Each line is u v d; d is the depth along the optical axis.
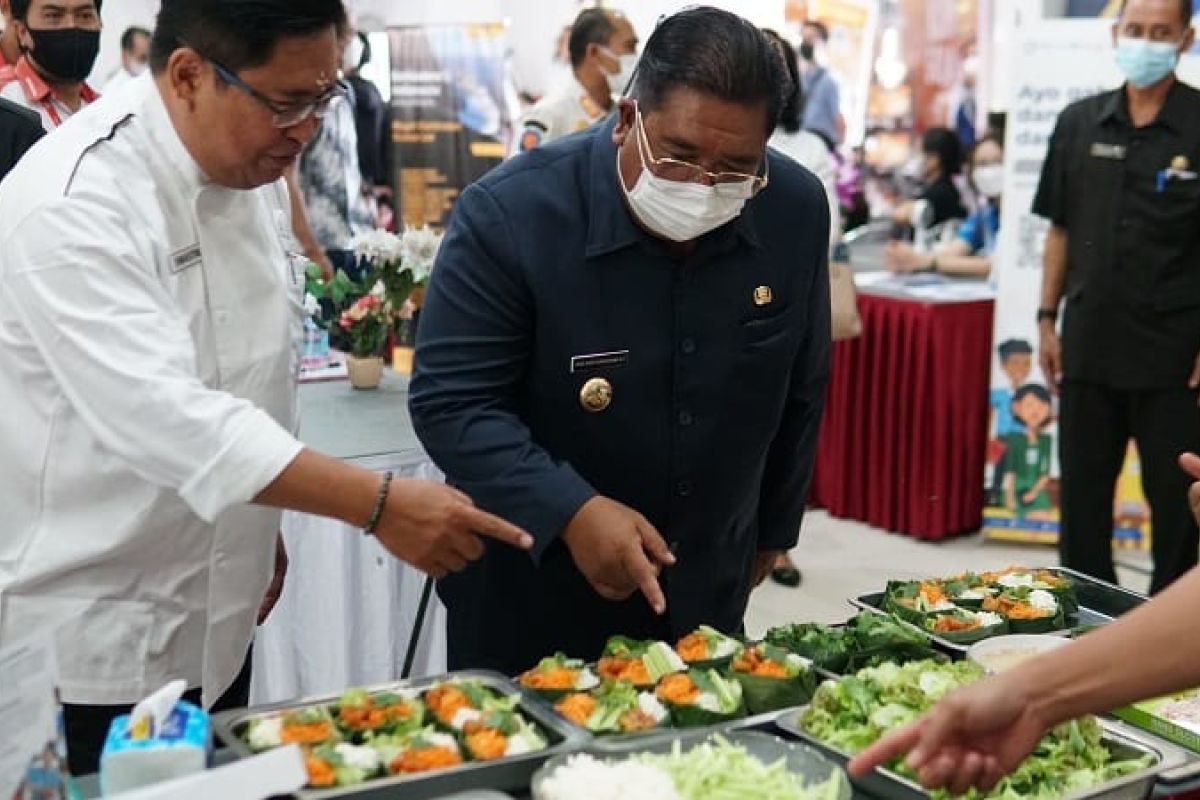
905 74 5.79
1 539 1.66
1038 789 1.44
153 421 1.45
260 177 1.61
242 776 1.18
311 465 1.45
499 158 5.36
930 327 4.73
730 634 1.95
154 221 1.58
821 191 1.90
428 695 1.54
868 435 5.02
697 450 1.80
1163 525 3.94
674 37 1.58
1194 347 3.82
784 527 2.08
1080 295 3.96
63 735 1.30
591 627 1.89
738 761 1.42
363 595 2.94
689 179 1.59
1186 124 3.77
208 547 1.72
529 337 1.75
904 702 1.56
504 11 5.44
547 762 1.40
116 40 4.57
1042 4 4.48
